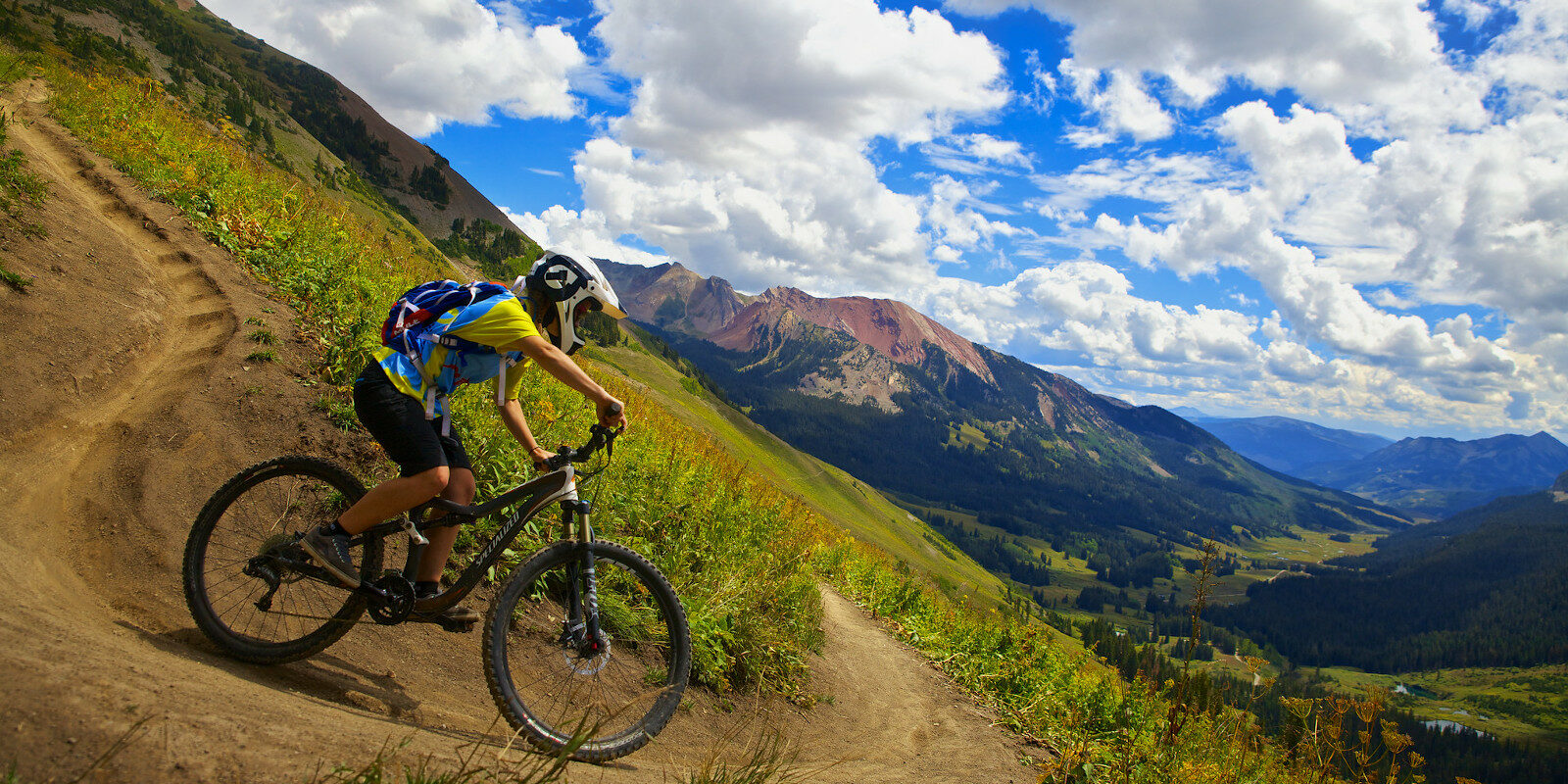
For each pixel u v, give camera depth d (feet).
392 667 11.09
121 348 15.89
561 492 10.37
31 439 12.61
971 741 22.04
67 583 9.77
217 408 14.70
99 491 12.09
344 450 15.38
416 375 9.63
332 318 20.45
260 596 10.41
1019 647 29.86
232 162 33.76
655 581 10.71
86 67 49.32
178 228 23.48
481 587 14.17
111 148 29.81
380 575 9.93
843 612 34.32
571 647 10.19
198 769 5.92
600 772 9.67
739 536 23.63
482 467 15.93
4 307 14.73
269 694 8.26
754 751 14.71
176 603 10.55
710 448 31.12
